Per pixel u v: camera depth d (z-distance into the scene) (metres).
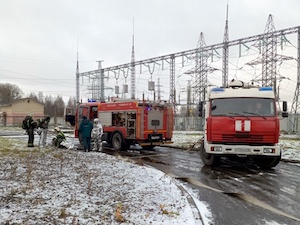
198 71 35.75
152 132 16.02
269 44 28.81
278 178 9.34
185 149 17.45
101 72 42.94
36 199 5.88
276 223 5.35
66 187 6.98
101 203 5.82
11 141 19.17
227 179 9.18
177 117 38.09
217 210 6.06
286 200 6.88
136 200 6.14
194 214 5.44
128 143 16.55
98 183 7.54
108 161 11.41
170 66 34.81
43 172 8.74
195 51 32.06
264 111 10.76
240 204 6.52
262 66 29.86
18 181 7.45
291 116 30.22
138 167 10.25
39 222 4.63
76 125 19.38
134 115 15.79
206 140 11.04
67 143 19.83
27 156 12.05
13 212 5.06
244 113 10.76
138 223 4.82
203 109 12.20
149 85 29.88
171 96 35.19
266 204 6.55
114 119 17.06
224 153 10.62
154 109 16.17
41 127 16.48
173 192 6.91
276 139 10.51
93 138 15.74
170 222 4.93
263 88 11.10
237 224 5.25
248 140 10.55
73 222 4.68
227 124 10.60
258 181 8.89
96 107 18.31
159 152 16.12
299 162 12.57
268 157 10.76
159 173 9.24
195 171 10.55
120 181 7.89
